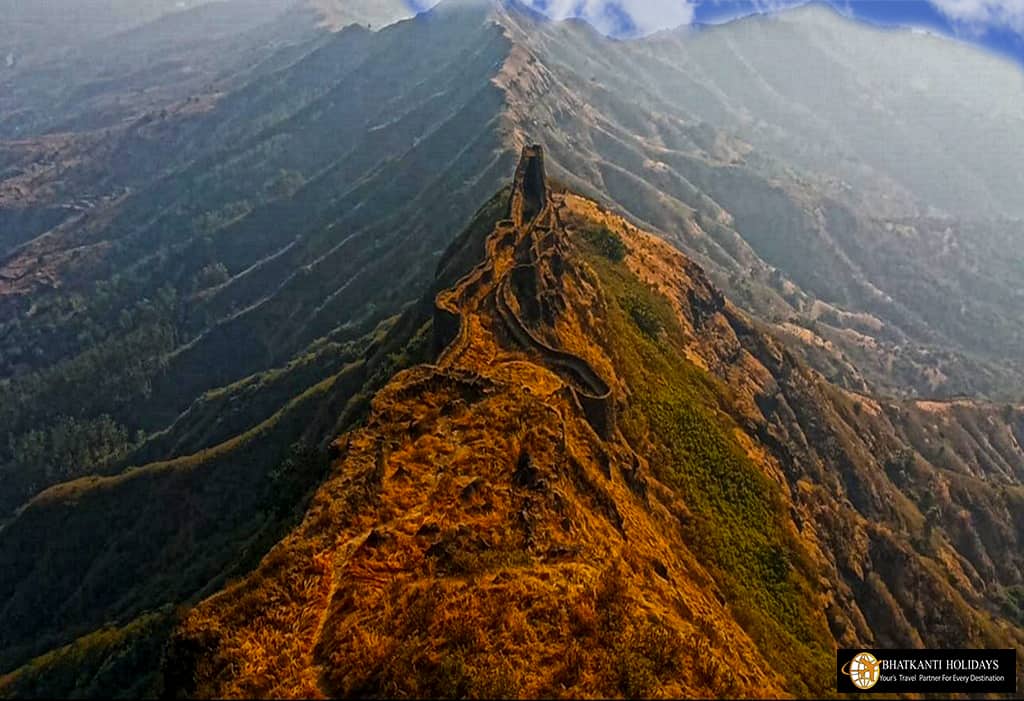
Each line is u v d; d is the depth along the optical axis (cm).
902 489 12900
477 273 6469
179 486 10650
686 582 4259
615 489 4622
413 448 3850
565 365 5678
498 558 3030
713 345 10431
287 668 2636
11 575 11138
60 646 8869
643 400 6856
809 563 6462
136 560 10175
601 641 2673
